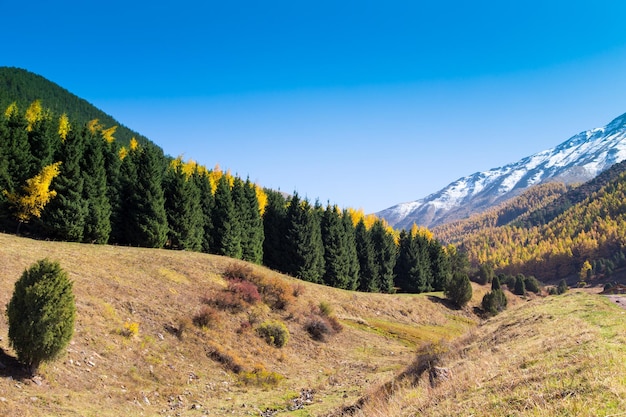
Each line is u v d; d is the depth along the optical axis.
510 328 16.64
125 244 41.56
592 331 10.46
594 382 5.98
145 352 18.28
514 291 94.62
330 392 17.73
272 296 33.53
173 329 21.81
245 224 54.34
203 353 20.97
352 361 27.12
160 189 41.94
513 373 8.18
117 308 21.11
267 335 26.11
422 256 79.12
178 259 34.28
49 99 144.50
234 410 15.04
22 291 12.41
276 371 22.48
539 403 5.87
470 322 55.66
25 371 12.39
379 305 49.00
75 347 15.62
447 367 11.91
